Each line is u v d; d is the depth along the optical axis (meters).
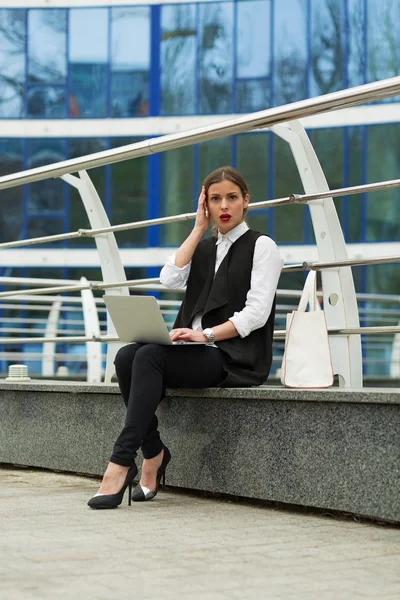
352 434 4.01
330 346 4.97
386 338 22.53
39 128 25.41
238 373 4.55
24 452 6.10
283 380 4.56
